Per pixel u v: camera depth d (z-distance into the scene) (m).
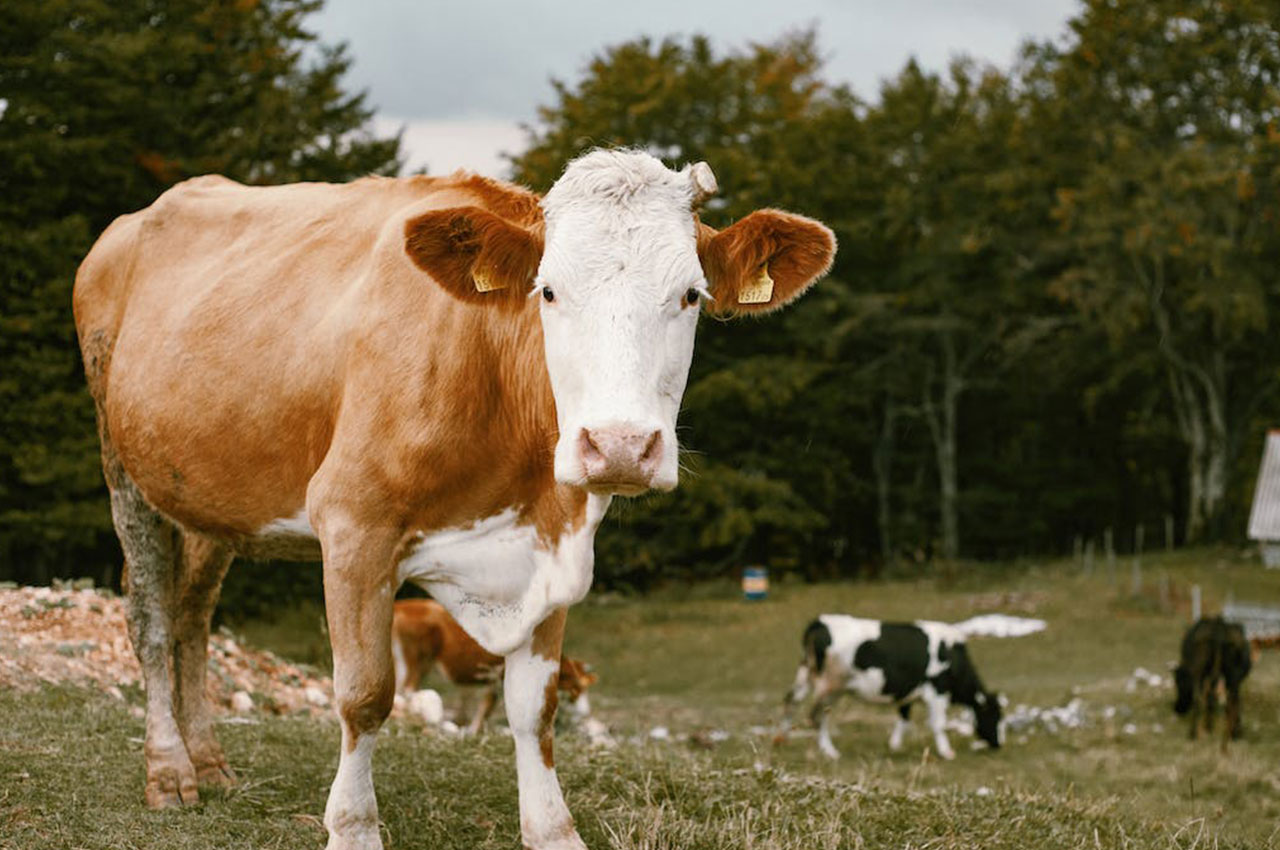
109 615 9.55
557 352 3.95
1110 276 39.09
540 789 4.79
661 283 3.89
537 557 4.57
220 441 5.00
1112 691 17.95
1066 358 42.81
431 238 4.13
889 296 41.22
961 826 5.78
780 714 17.58
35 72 23.45
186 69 25.86
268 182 27.73
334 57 33.72
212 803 5.22
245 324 5.01
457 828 5.10
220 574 5.71
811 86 45.69
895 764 13.45
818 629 14.39
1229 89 40.12
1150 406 45.78
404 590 27.77
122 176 24.38
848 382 42.97
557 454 3.89
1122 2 40.12
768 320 41.97
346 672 4.41
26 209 23.36
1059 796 6.86
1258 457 54.16
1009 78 44.38
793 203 40.66
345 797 4.45
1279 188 39.41
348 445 4.48
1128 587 31.86
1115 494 48.66
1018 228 43.44
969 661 14.48
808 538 40.00
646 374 3.83
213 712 8.18
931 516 45.91
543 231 4.24
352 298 4.71
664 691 20.91
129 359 5.43
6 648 8.13
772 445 41.22
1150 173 38.62
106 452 5.76
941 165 42.72
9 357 22.92
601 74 42.03
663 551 38.28
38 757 5.60
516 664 4.75
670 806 5.53
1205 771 12.08
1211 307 38.03
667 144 41.34
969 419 47.22
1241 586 32.00
